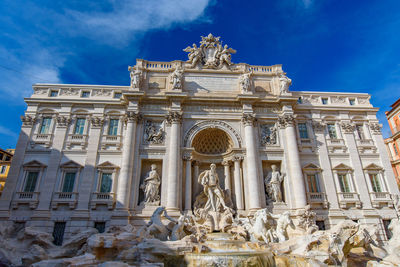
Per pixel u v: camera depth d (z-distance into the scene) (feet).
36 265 50.37
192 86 114.42
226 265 54.39
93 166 100.17
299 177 100.48
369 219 100.37
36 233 79.30
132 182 96.68
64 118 106.73
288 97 110.73
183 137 105.70
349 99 123.65
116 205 91.40
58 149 102.01
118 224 88.53
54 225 91.40
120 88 115.44
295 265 58.95
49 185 96.22
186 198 97.14
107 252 62.34
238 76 118.73
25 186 96.68
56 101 109.50
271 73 119.75
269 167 107.96
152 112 108.06
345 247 69.87
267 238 78.54
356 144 114.11
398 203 100.27
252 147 103.35
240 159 104.06
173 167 97.71
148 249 59.16
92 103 110.32
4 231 83.71
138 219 91.66
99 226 92.27
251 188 97.40
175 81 110.83
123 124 109.09
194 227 82.12
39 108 108.88
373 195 105.09
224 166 108.88
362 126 119.14
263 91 116.88
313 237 68.90
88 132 106.83
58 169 99.50
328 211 100.78
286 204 99.09
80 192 95.86
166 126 106.32
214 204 95.91
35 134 104.22
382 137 116.16
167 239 77.05
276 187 100.73
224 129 108.58
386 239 97.71
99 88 114.42
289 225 85.40
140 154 101.55
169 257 58.49
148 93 111.96
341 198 102.99
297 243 69.92
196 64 119.24
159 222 79.56
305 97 121.49
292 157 103.86
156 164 104.12
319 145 111.75
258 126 110.83
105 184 98.99
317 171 107.04
